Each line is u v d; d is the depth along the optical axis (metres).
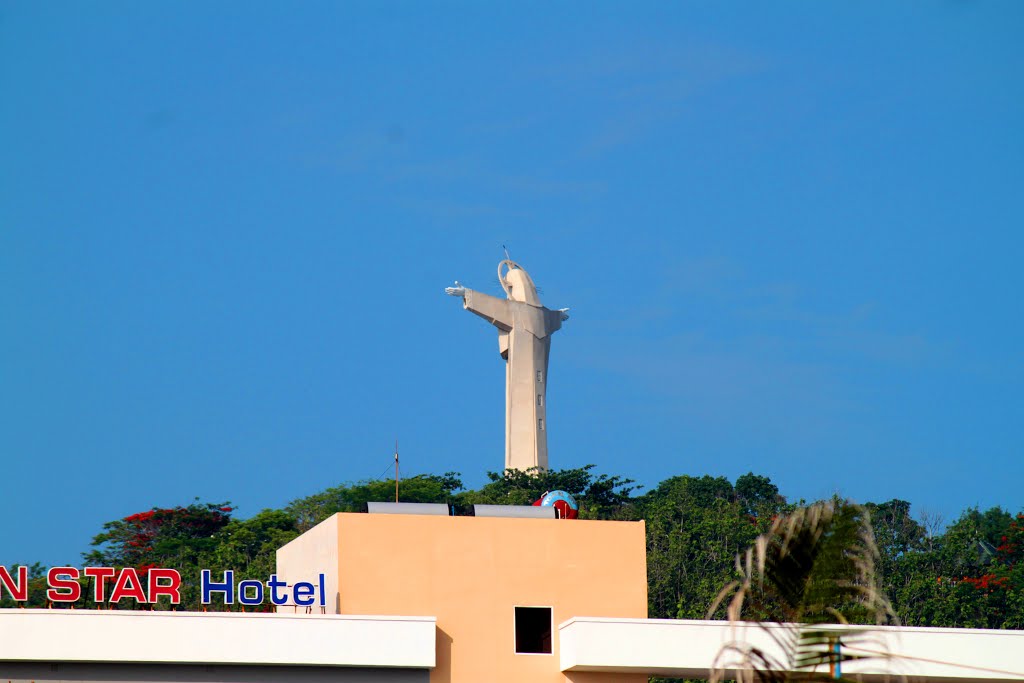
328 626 102.69
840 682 37.69
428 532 109.75
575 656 104.38
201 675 101.81
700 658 104.56
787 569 37.88
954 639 105.50
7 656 99.00
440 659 107.12
